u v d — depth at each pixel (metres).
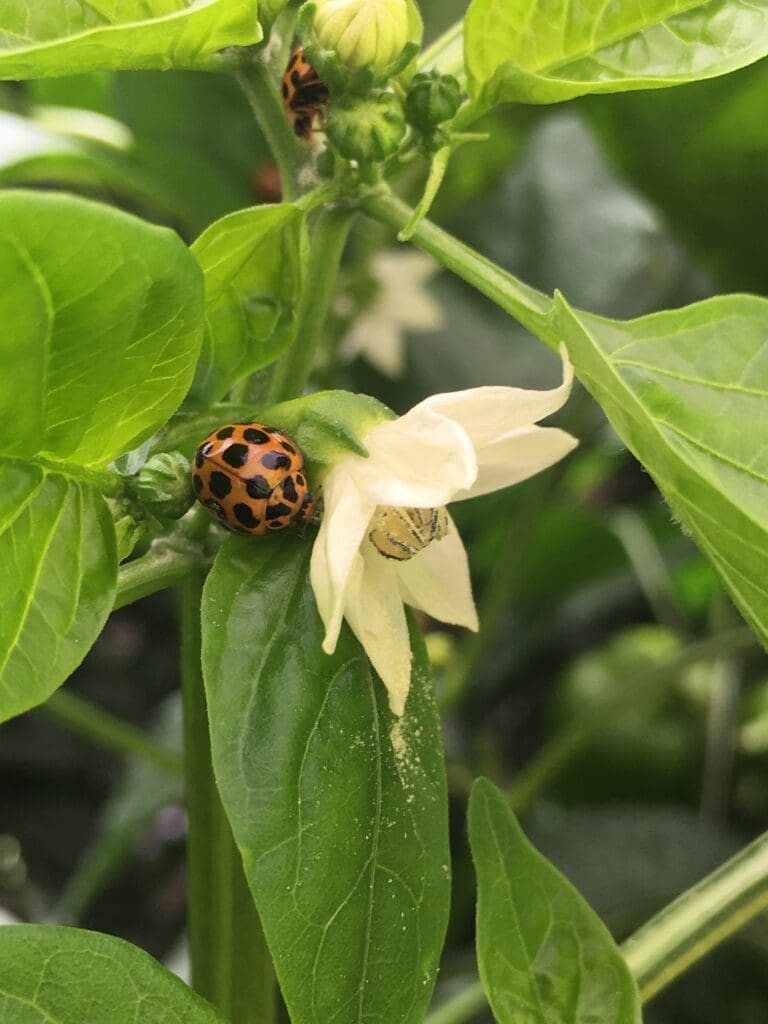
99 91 0.12
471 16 0.05
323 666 0.05
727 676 0.11
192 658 0.05
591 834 0.10
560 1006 0.05
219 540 0.05
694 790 0.11
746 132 0.09
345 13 0.05
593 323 0.05
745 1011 0.10
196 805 0.05
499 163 0.12
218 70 0.05
